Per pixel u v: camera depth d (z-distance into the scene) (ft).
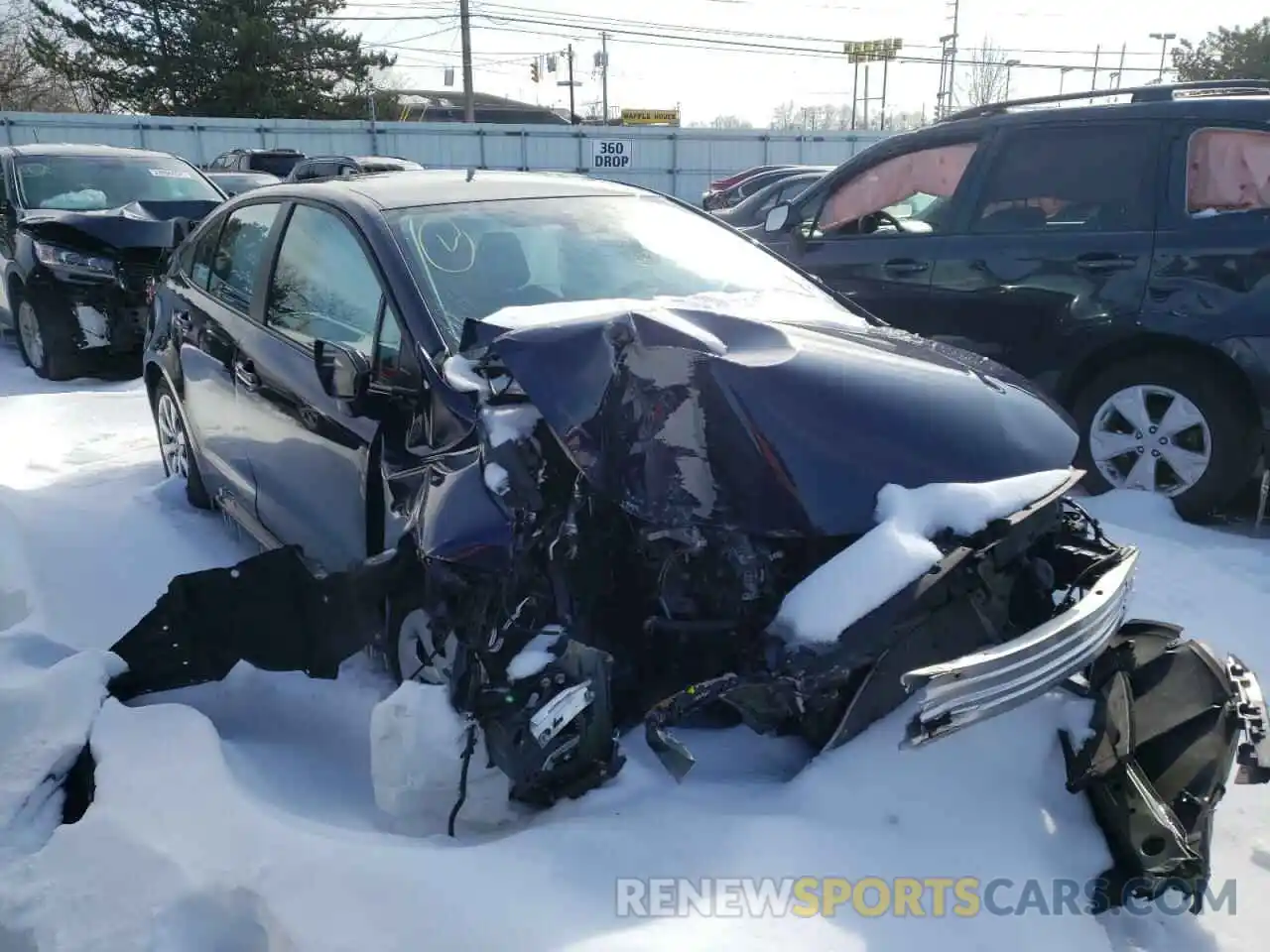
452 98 180.45
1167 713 8.03
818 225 20.13
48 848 7.50
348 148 104.63
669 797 7.65
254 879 6.74
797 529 7.84
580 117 184.96
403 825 7.66
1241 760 7.67
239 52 122.21
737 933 6.30
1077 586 8.63
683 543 7.97
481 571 7.72
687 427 8.12
